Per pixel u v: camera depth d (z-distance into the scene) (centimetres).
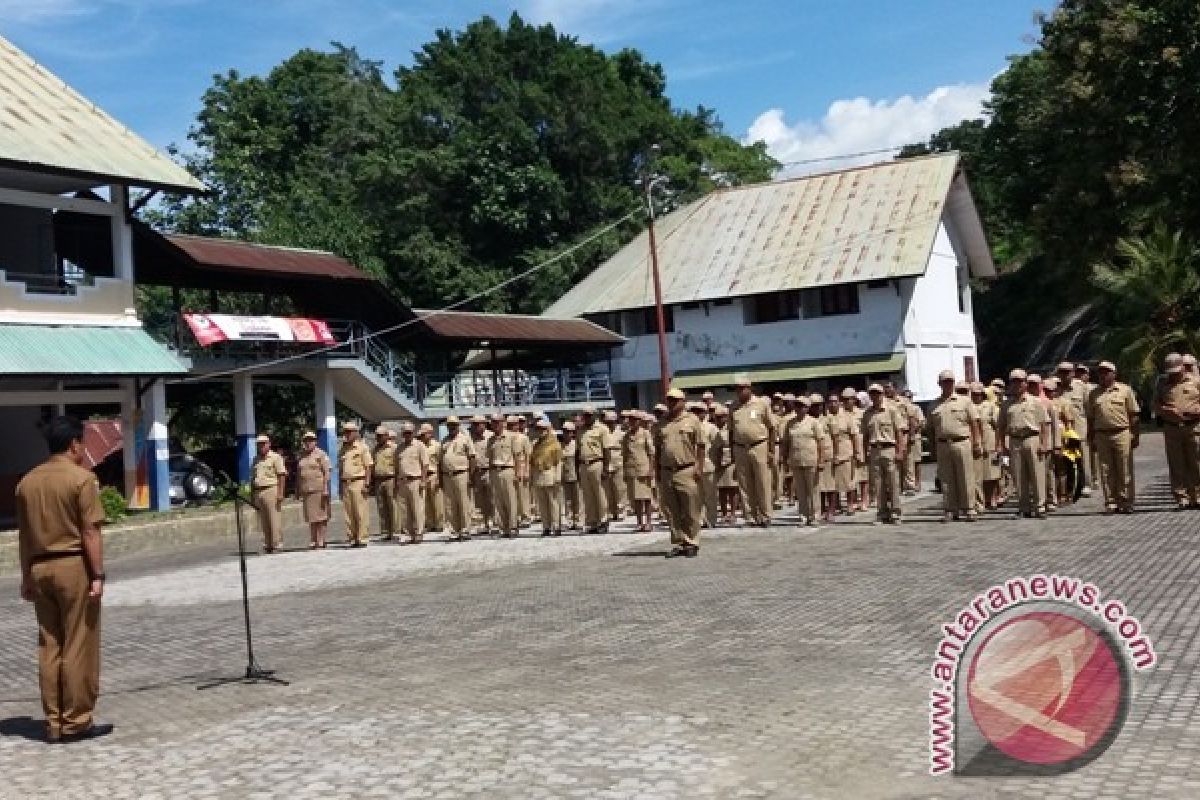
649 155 5712
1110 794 565
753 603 1179
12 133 2633
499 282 5375
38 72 3081
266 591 1645
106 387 3011
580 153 5734
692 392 4381
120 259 2848
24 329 2598
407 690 903
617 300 4462
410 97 6034
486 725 777
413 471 2273
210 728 831
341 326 3534
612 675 904
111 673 1093
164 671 1080
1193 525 1458
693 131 6669
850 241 4153
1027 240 6006
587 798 614
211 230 4534
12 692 1045
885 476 1845
